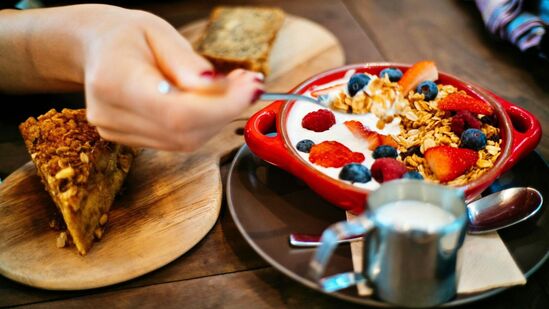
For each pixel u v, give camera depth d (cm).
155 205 51
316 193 50
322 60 67
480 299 43
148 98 43
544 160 52
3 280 48
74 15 51
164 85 43
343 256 46
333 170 49
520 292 45
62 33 51
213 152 56
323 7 78
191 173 54
